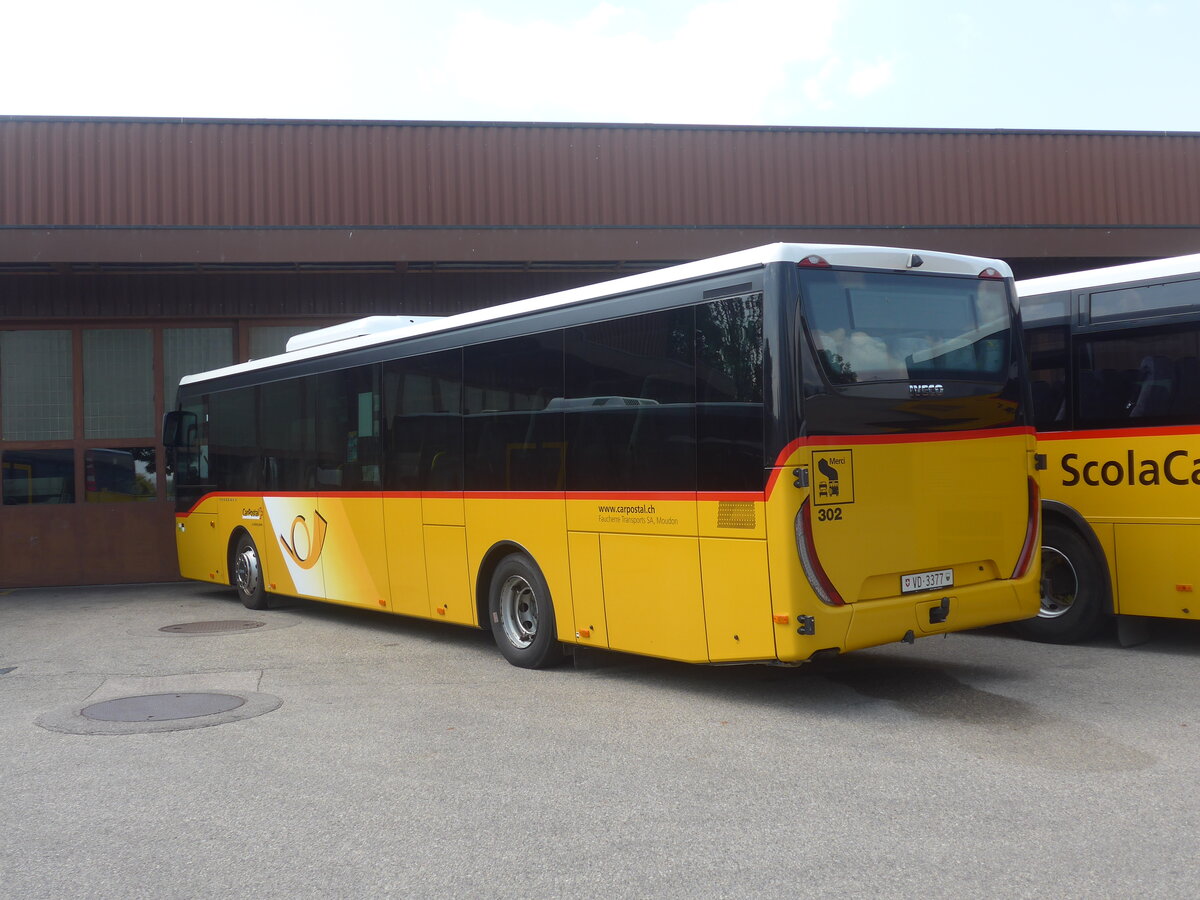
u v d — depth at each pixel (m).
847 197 16.55
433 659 9.80
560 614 8.71
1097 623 9.37
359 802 5.65
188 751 6.73
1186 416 8.66
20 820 5.47
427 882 4.55
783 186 16.47
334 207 16.00
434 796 5.72
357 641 10.98
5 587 16.55
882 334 7.34
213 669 9.56
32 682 9.11
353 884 4.55
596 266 16.38
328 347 11.88
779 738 6.70
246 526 13.59
